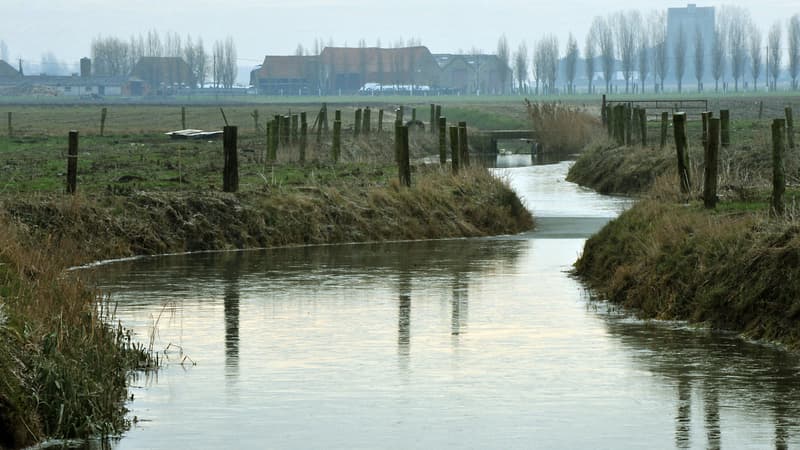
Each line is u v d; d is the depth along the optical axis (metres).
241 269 54.91
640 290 43.94
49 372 27.81
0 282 36.62
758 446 25.83
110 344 33.44
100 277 51.88
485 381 32.22
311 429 27.62
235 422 28.28
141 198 63.09
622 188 97.38
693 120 167.50
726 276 40.31
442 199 72.12
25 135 136.00
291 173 83.69
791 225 39.31
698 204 54.72
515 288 48.91
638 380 32.22
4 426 26.12
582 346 36.84
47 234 55.88
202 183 74.19
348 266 56.16
